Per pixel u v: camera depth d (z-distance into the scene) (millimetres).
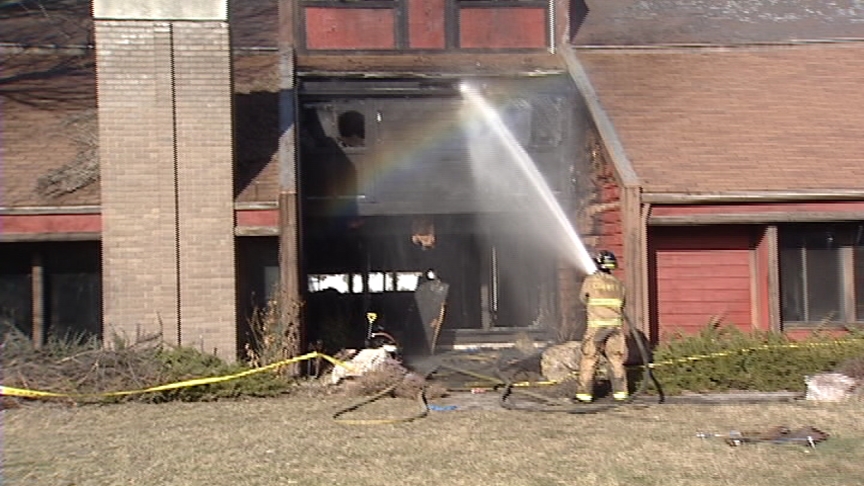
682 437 10016
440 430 10430
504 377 13953
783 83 17141
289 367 13727
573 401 12312
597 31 18734
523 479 8328
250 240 15031
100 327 14766
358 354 14594
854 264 15289
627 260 14203
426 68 17219
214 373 12820
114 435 10297
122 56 13992
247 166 15094
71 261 14766
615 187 14891
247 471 8656
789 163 15078
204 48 14125
